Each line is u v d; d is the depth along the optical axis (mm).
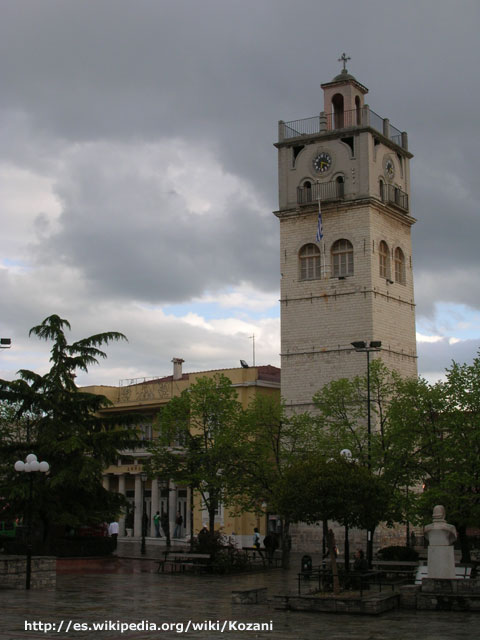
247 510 54875
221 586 41688
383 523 63469
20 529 62281
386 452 49812
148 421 61219
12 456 57281
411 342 70812
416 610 32438
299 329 68750
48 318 59469
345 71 71938
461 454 47906
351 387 56844
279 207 70812
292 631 27109
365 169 67938
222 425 56625
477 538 60656
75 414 59844
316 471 34438
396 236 71188
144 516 61312
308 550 65875
